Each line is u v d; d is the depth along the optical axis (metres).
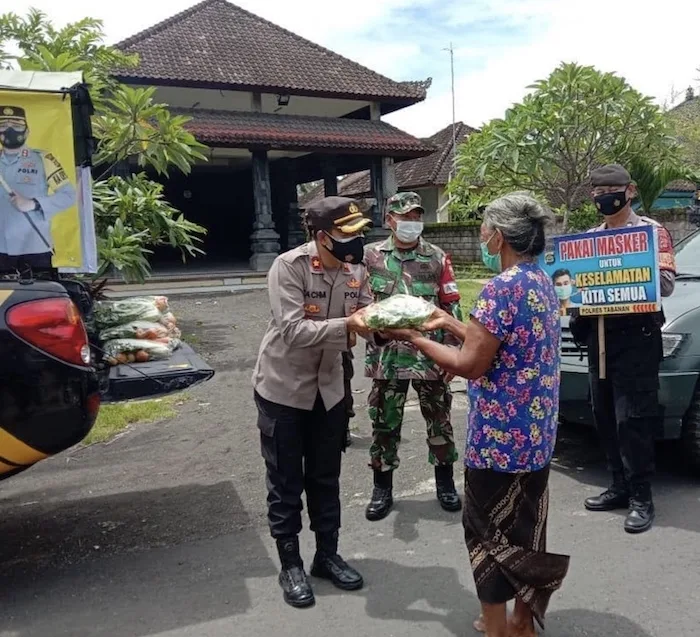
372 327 2.66
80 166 3.81
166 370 3.73
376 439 3.98
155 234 7.82
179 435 5.64
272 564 3.47
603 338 3.71
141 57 15.38
